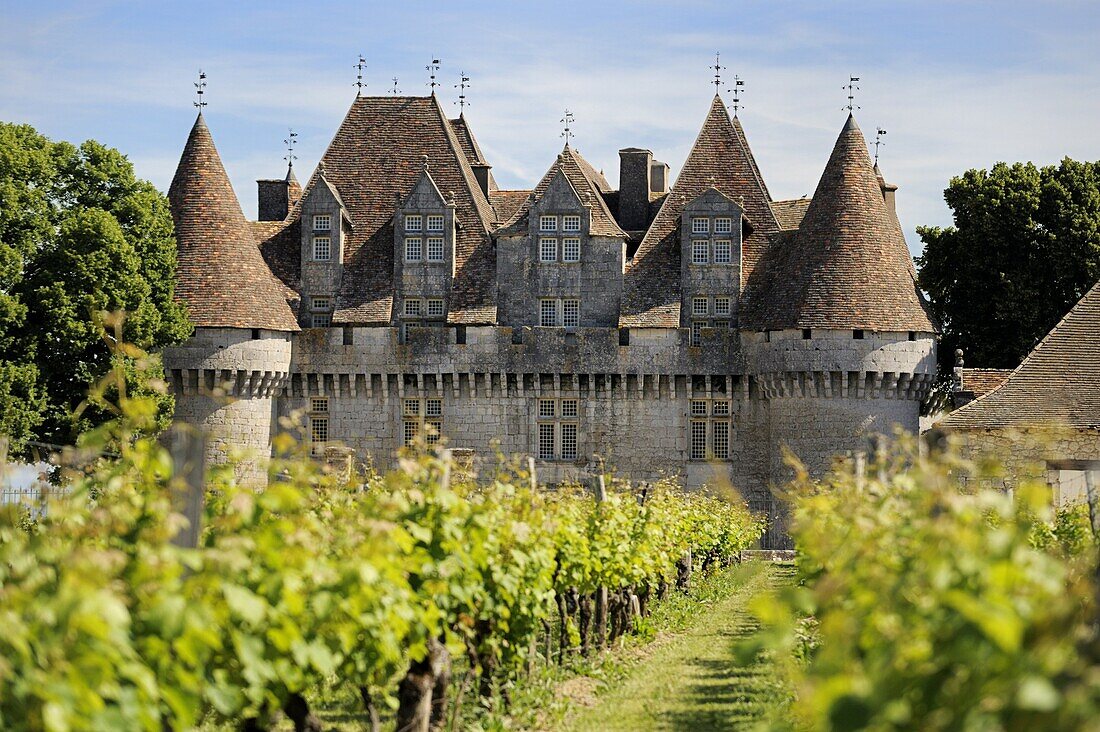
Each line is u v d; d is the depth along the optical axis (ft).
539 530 59.52
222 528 40.81
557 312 211.41
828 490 70.28
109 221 165.07
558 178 212.02
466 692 62.95
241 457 42.68
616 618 86.74
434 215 213.46
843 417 196.13
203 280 198.59
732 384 206.39
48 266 163.84
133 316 166.30
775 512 201.26
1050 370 157.99
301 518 41.96
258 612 32.81
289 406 209.15
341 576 37.91
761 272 212.64
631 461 207.21
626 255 219.41
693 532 123.65
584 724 60.49
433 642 50.08
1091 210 226.58
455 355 208.44
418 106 225.15
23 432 153.48
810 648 69.72
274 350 201.46
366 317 211.41
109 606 28.12
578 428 208.64
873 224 199.41
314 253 215.72
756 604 30.53
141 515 39.55
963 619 25.80
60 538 36.88
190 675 32.42
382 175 222.07
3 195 161.17
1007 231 226.99
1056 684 22.67
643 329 207.62
